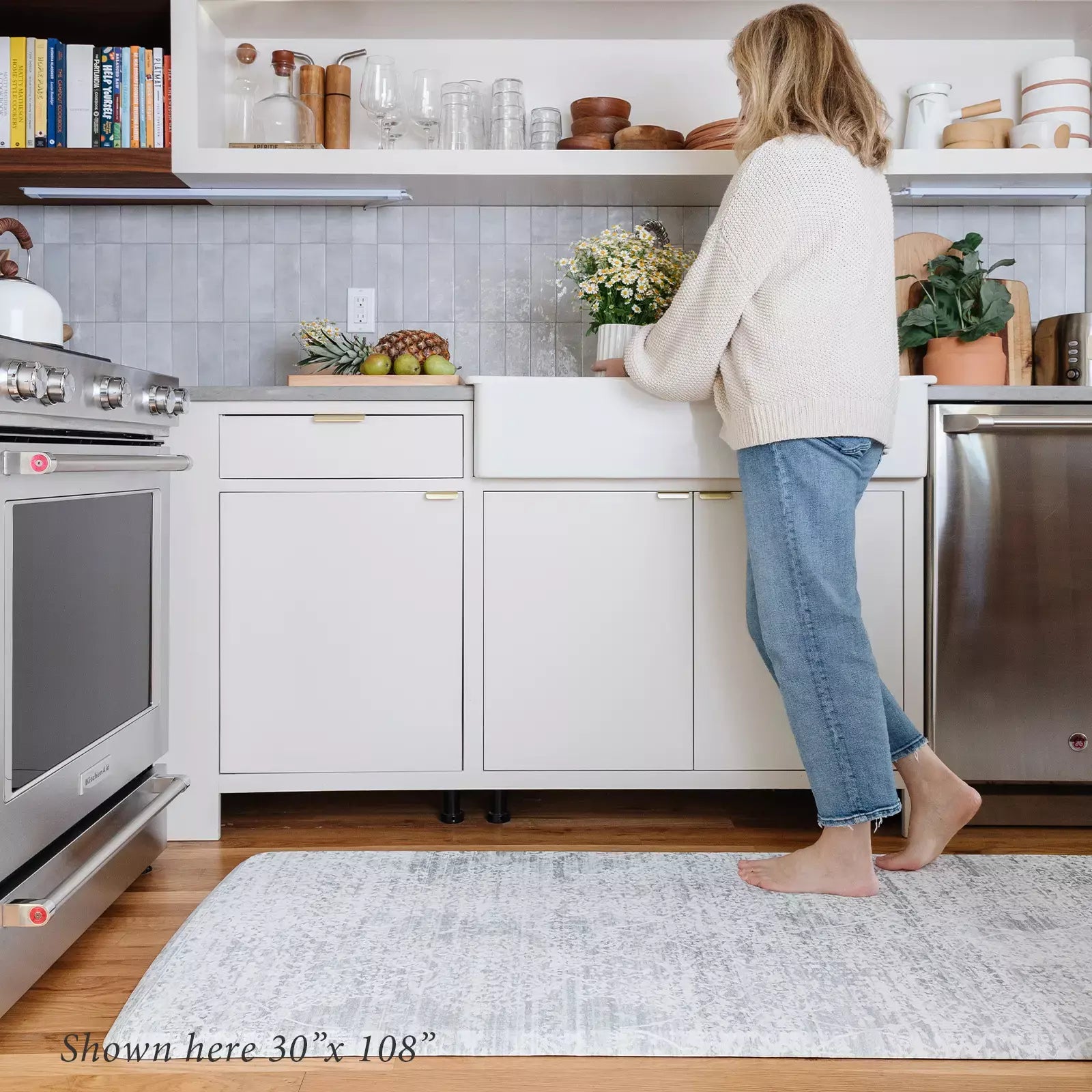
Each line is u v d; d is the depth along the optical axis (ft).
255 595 6.30
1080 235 8.20
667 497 6.28
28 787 4.20
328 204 8.07
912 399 6.16
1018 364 7.62
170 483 6.18
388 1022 3.95
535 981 4.28
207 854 6.00
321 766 6.35
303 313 8.15
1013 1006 4.06
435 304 8.20
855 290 5.01
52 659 4.45
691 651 6.35
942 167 7.23
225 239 8.14
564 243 8.19
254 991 4.19
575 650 6.36
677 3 7.45
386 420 6.29
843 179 5.01
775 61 5.23
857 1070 3.69
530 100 8.11
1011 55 8.09
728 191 5.18
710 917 4.93
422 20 7.73
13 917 3.90
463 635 6.35
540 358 8.21
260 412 6.26
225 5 7.40
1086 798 6.41
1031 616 6.27
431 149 7.98
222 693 6.31
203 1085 3.59
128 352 8.15
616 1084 3.61
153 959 4.60
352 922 4.88
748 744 6.37
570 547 6.33
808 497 5.04
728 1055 3.78
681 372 5.42
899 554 6.30
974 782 6.33
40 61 7.30
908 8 7.52
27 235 5.57
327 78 7.77
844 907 5.05
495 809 6.58
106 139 7.32
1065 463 6.23
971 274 7.04
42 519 4.37
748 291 5.04
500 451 6.19
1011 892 5.24
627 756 6.39
